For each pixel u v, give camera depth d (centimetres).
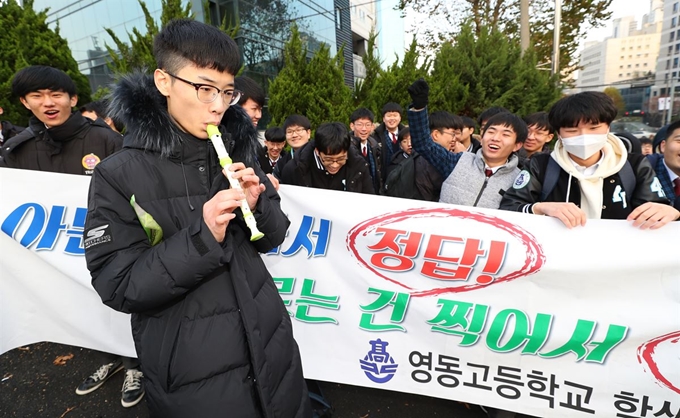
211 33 109
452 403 233
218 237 105
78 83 909
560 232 183
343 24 2253
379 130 598
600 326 180
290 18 1655
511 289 190
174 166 115
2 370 280
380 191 473
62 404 243
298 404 137
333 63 879
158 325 114
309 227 216
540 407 193
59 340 246
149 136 109
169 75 109
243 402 117
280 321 134
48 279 236
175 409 114
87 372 275
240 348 117
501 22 1489
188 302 114
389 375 212
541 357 189
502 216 190
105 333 241
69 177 225
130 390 239
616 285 177
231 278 117
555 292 185
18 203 227
